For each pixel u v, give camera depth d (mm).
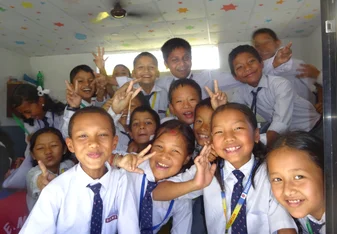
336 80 701
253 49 2082
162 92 2256
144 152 1182
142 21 3211
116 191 1137
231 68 2180
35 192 1594
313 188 896
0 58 4184
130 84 1561
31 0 2662
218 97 1461
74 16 3051
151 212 1282
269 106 2084
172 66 2186
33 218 989
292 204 913
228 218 1190
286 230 1066
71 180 1089
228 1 2766
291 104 1993
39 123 2479
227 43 4070
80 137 1029
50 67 4703
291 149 931
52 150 1728
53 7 2822
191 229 1384
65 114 1786
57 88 4656
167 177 1308
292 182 912
